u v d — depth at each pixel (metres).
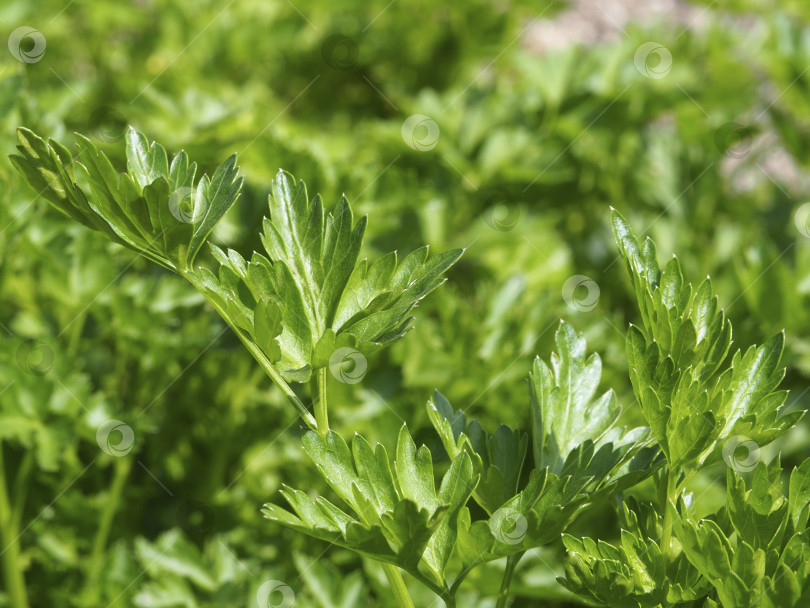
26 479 0.67
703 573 0.45
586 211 0.97
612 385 0.71
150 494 0.72
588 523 0.65
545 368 0.49
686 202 0.98
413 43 1.09
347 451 0.46
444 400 0.49
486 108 0.95
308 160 0.70
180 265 0.46
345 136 0.91
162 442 0.73
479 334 0.71
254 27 1.01
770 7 1.10
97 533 0.67
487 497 0.47
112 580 0.64
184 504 0.71
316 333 0.47
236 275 0.46
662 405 0.46
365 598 0.61
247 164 0.71
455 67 1.09
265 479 0.73
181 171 0.46
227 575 0.64
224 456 0.72
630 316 0.89
